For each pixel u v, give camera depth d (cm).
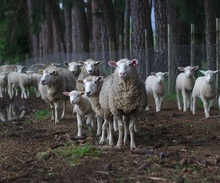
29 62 3188
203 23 1731
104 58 2155
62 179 603
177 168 633
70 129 1001
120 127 785
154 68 1633
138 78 761
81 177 607
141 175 610
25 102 1639
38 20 2670
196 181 576
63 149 775
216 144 794
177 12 1705
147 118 1105
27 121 1148
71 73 1171
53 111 1138
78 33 2553
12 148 817
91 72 1038
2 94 1906
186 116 1115
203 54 1553
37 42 3616
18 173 645
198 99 1392
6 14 2853
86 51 2541
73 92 873
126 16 2556
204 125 980
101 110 852
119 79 751
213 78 1041
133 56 1700
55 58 2622
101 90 813
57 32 2705
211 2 1326
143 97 766
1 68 2177
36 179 606
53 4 2662
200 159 683
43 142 865
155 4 1705
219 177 591
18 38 3934
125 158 704
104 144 820
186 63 1575
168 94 1484
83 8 2539
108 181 588
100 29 2700
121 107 765
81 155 723
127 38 2564
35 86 1800
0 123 1134
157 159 682
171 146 784
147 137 864
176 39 1672
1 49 3484
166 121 1055
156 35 1703
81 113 893
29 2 2786
